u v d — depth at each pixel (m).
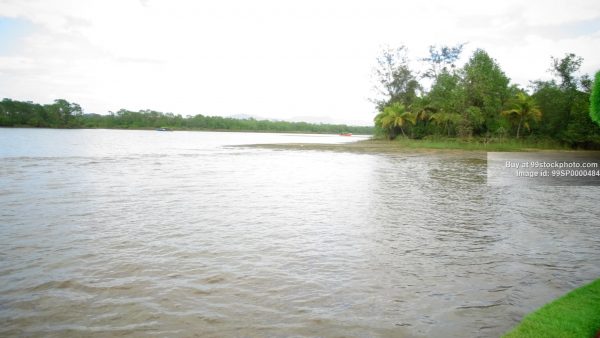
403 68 66.44
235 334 4.34
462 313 4.88
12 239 7.81
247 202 12.35
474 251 7.41
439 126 57.56
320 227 9.16
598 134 43.62
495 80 51.50
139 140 66.69
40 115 126.56
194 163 26.42
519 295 5.41
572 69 48.12
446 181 18.33
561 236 8.54
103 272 6.12
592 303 4.88
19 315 4.75
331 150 43.75
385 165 26.64
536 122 49.97
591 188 16.75
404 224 9.55
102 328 4.46
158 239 7.96
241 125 175.00
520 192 15.25
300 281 5.85
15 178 17.06
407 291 5.53
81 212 10.47
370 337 4.29
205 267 6.39
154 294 5.35
